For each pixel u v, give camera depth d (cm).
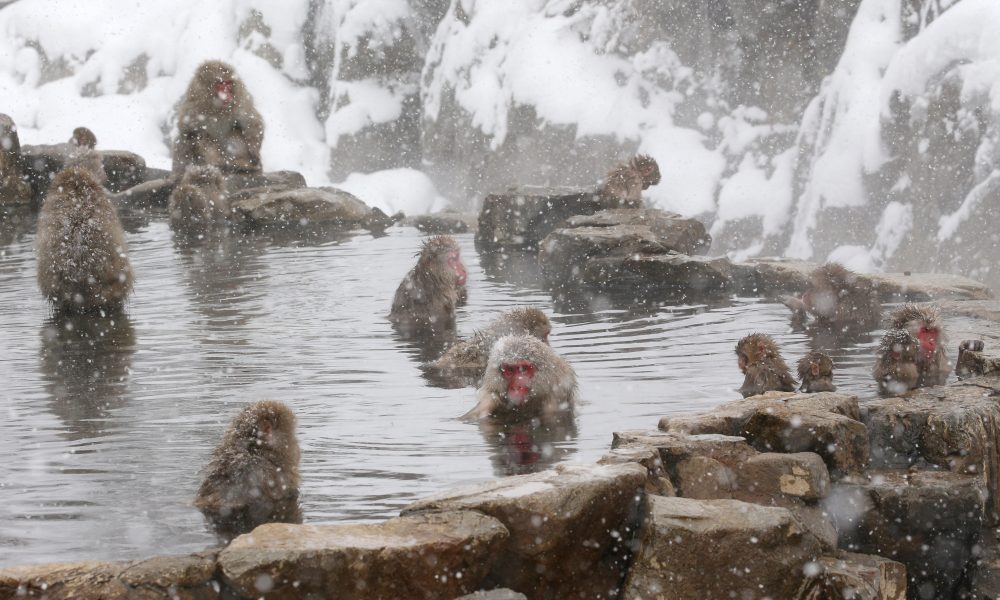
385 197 2356
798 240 1722
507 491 387
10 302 877
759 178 1903
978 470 472
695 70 2031
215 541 390
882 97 1603
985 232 1409
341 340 736
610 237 989
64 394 598
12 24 2848
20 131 2645
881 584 409
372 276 986
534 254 1150
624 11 2078
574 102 2055
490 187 2180
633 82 2050
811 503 434
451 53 2319
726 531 387
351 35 2506
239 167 1563
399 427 533
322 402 580
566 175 2055
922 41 1546
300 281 961
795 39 1936
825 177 1677
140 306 854
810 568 396
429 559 356
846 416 483
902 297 861
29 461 482
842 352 680
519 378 544
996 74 1434
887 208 1584
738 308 845
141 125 2603
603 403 571
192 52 2636
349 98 2497
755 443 468
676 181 1934
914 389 543
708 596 387
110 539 392
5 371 652
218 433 523
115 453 493
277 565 342
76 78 2731
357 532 362
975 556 464
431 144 2366
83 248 822
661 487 427
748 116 1969
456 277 808
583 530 388
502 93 2170
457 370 652
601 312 832
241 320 798
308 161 2495
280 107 2558
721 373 629
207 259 1091
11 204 1511
